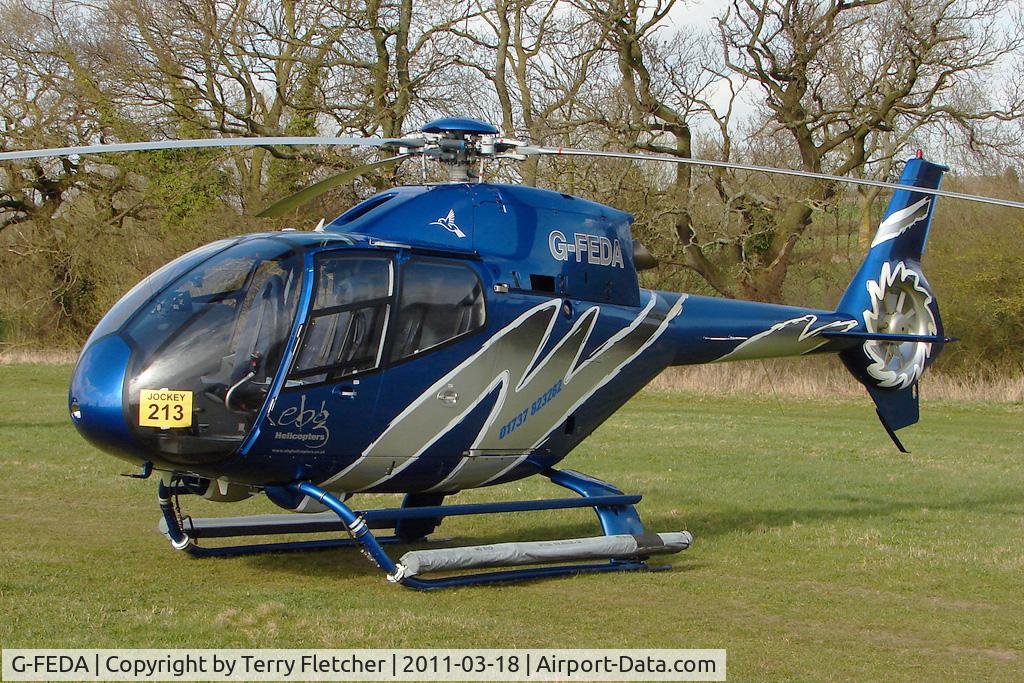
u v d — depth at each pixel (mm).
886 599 10008
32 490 15523
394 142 10492
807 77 39344
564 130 37344
